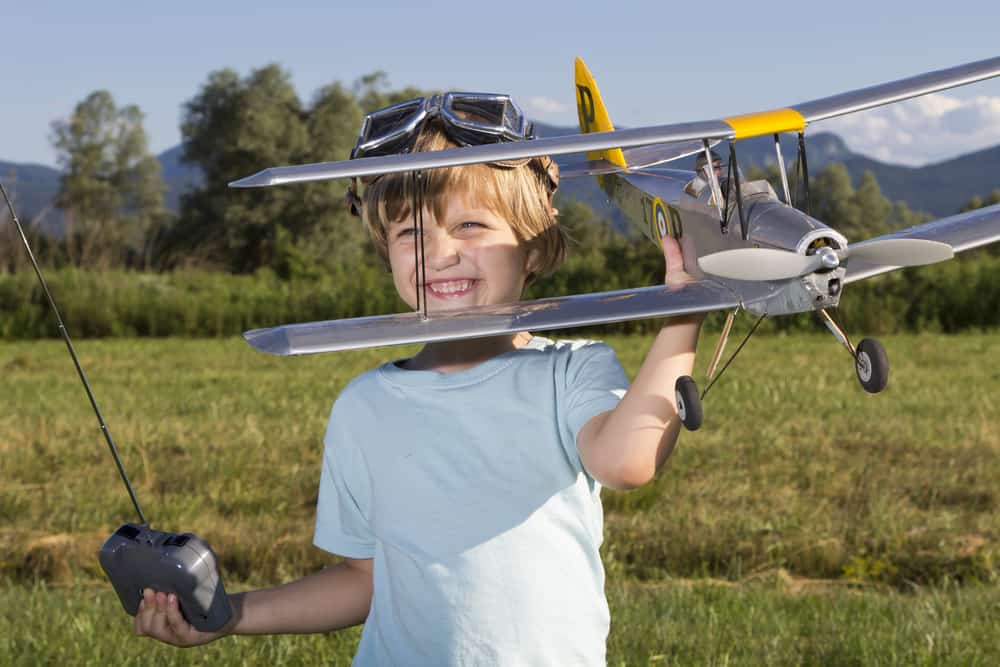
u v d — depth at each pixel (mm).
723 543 6609
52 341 23297
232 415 11578
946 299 22922
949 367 15586
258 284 28625
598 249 25500
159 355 19547
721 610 4926
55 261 28250
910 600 5211
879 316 22297
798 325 22109
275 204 59312
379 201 2012
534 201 2002
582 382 1812
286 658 4113
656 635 4422
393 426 1882
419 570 1813
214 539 6855
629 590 5637
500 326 1896
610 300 2117
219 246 59906
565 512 1816
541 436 1812
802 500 7699
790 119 2496
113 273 26938
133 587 1877
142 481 8539
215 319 24859
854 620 4734
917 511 7410
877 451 9328
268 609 1997
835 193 76250
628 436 1688
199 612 1847
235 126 61438
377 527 1886
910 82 2584
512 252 1979
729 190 2977
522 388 1840
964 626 4598
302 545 6770
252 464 9039
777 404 11734
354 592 2051
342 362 17688
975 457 9016
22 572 6398
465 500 1808
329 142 61875
